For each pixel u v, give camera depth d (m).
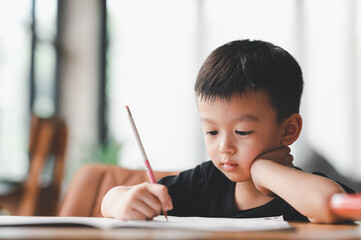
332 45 4.44
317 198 0.70
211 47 4.64
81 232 0.50
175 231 0.51
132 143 4.61
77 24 4.68
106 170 1.23
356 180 4.30
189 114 4.61
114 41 4.71
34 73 4.36
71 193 1.20
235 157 0.84
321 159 4.36
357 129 4.35
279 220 0.72
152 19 4.69
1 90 4.11
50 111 4.50
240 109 0.82
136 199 0.69
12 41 4.21
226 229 0.52
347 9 4.43
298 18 4.49
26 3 4.36
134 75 4.69
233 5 4.61
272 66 0.88
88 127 4.64
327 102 4.40
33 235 0.47
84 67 4.67
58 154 2.97
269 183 0.78
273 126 0.86
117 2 4.72
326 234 0.50
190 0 4.66
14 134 4.18
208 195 1.05
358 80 4.38
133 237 0.44
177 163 4.59
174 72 4.66
